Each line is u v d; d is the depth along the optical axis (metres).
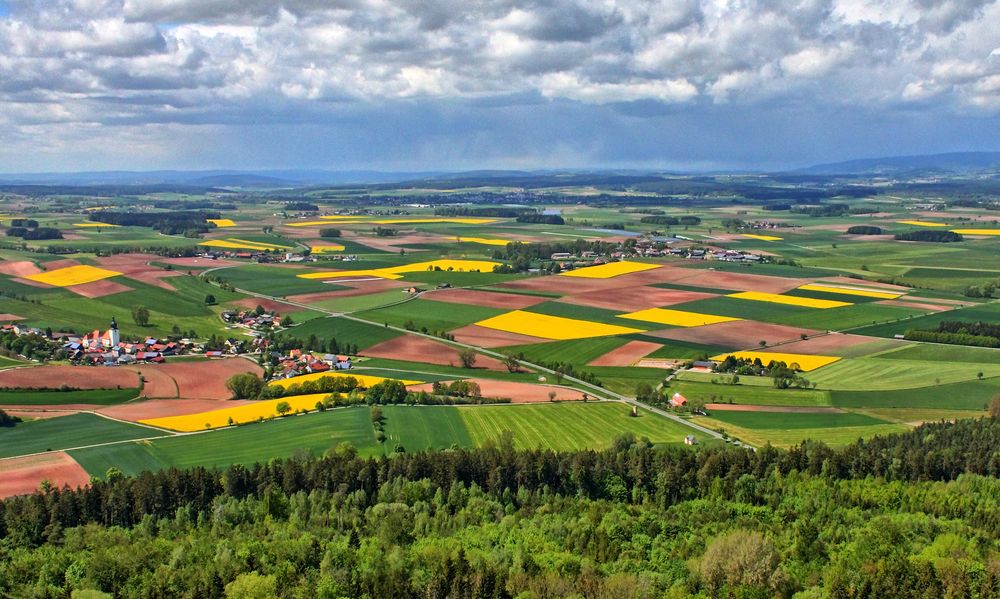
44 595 95.12
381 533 109.81
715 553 97.88
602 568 98.94
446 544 105.88
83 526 115.56
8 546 109.88
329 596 93.00
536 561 99.94
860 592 90.94
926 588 90.88
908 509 119.88
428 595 93.19
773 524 114.12
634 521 114.81
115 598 95.62
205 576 96.88
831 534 108.62
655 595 91.50
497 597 92.50
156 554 104.00
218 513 118.25
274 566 100.12
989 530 109.69
